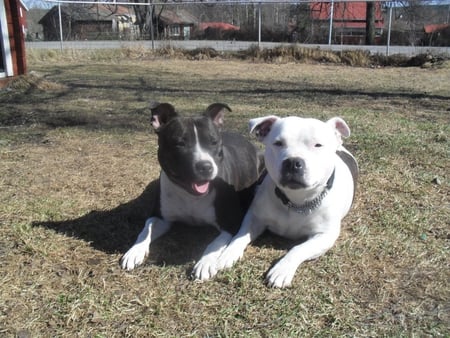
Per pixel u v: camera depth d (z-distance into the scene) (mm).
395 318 1033
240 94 3830
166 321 1016
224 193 1380
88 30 9266
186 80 4684
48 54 6449
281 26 8273
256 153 1748
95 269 1210
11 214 1527
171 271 1202
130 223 1479
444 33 7422
